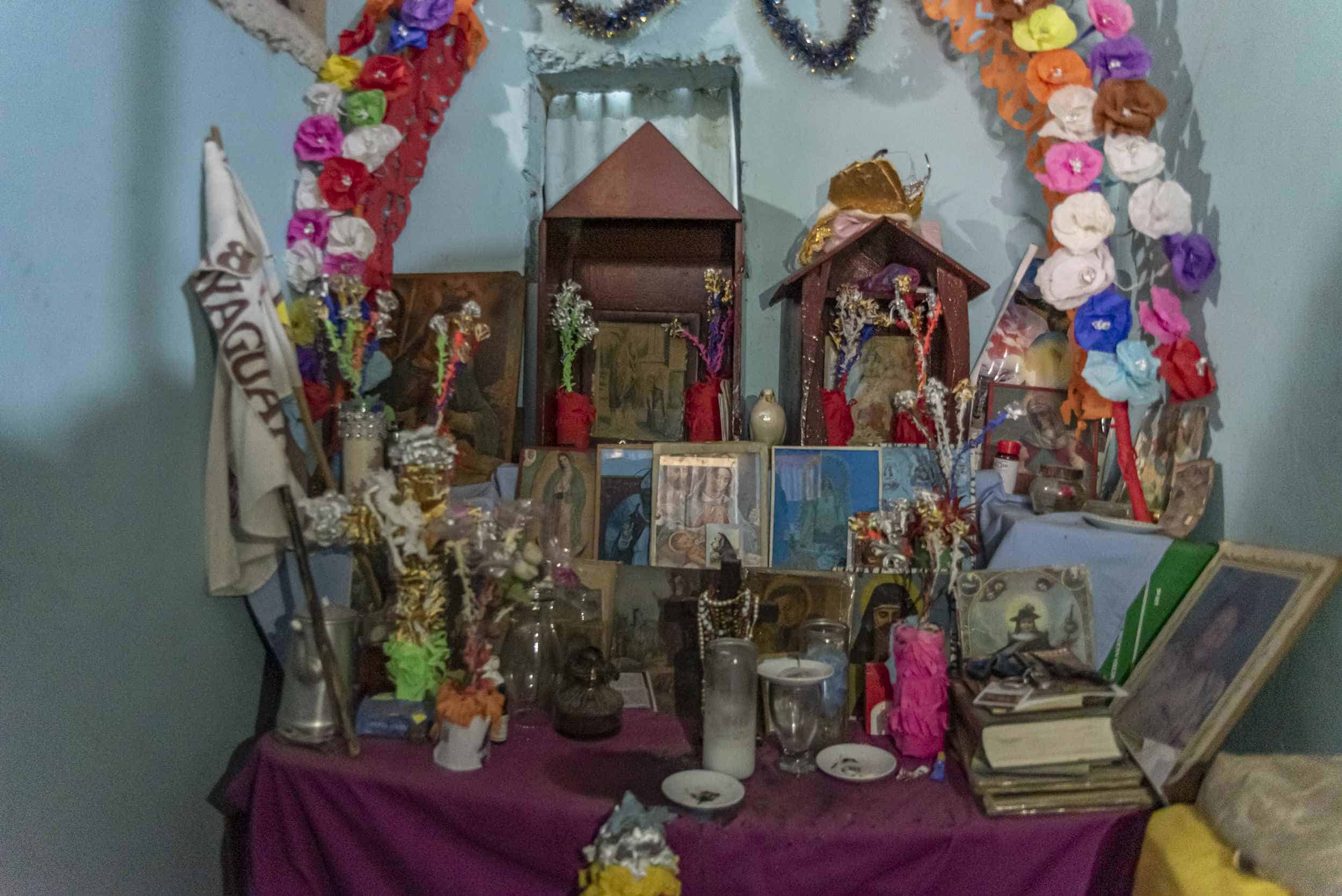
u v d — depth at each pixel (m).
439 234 2.36
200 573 1.75
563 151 2.54
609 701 1.71
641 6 2.27
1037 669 1.55
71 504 1.43
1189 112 1.96
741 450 1.93
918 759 1.63
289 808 1.58
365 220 2.17
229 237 1.69
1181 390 1.84
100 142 1.48
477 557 1.65
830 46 2.23
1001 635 1.69
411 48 2.25
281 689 2.00
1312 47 1.55
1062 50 1.98
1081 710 1.48
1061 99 1.93
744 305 2.23
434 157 2.35
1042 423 2.09
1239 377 1.74
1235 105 1.79
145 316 1.59
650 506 1.94
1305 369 1.54
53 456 1.39
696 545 1.90
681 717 1.80
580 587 1.85
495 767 1.58
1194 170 1.94
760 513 1.91
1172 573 1.71
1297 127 1.59
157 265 1.62
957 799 1.49
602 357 2.22
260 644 1.95
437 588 1.67
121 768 1.54
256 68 1.92
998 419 1.85
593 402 2.22
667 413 2.20
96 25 1.47
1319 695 1.48
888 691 1.72
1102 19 1.91
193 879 1.72
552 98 2.53
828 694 1.68
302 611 1.74
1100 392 1.88
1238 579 1.60
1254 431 1.68
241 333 1.70
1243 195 1.75
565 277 2.25
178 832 1.68
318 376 2.02
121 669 1.54
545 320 2.09
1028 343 2.12
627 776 1.55
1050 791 1.44
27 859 1.35
